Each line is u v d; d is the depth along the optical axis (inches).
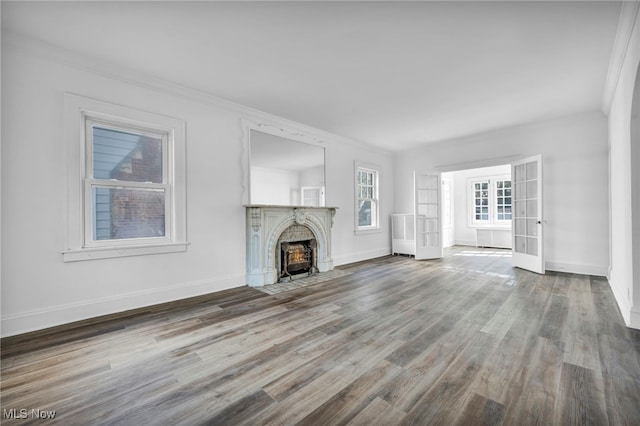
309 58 106.1
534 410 56.4
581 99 144.9
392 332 93.7
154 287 122.2
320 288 147.6
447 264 211.2
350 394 62.1
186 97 132.0
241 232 152.7
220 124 144.3
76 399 60.8
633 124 95.8
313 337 90.4
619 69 109.5
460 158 225.6
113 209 114.1
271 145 167.0
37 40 93.5
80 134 104.4
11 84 91.4
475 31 90.1
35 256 95.6
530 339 87.5
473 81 124.5
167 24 86.3
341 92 135.5
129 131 118.7
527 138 189.8
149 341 87.8
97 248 107.1
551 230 181.2
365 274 179.2
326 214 192.5
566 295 131.5
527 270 185.2
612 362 73.8
